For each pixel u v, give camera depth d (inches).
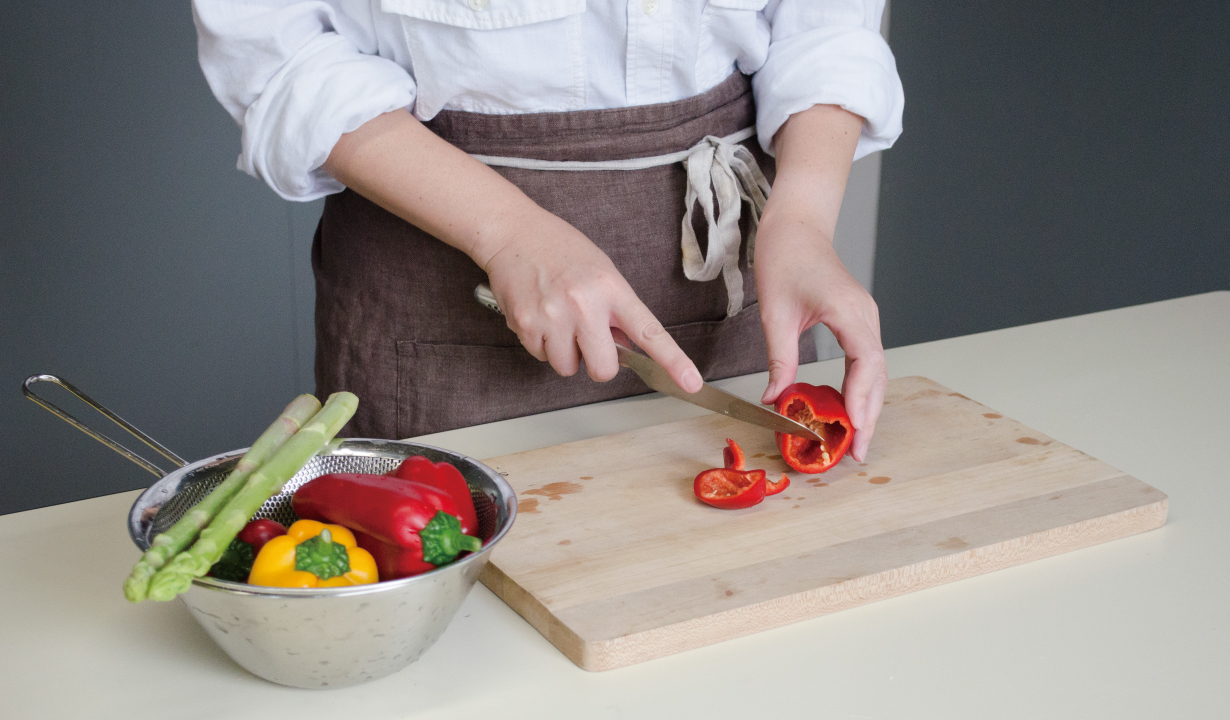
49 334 98.5
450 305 43.4
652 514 32.9
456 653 27.5
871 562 30.2
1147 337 49.8
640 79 41.3
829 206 41.7
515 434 40.4
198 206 99.8
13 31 90.2
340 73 36.4
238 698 25.4
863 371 35.9
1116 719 25.0
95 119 94.7
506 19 38.0
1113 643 27.9
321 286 47.3
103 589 29.4
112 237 98.0
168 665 26.5
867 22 44.8
